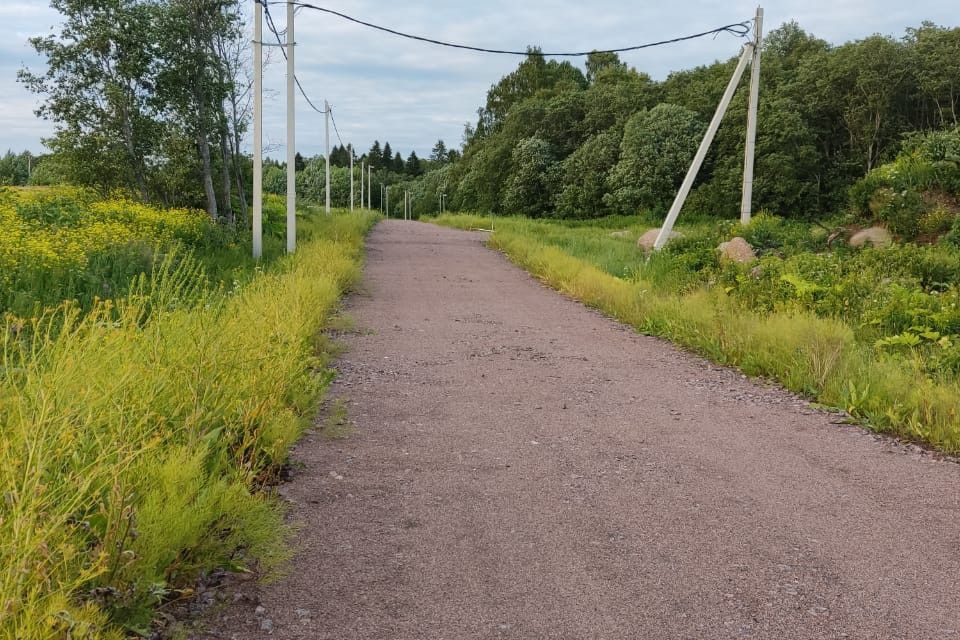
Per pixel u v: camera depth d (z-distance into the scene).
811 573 3.73
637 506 4.55
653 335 10.84
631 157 56.31
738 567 3.78
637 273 15.16
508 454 5.47
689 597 3.46
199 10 19.17
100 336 4.43
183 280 6.25
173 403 4.30
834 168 51.16
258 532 3.63
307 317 8.73
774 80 56.59
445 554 3.84
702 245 17.22
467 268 19.62
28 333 6.47
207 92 19.97
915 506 4.66
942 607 3.43
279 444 4.80
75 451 3.23
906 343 8.84
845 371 7.48
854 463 5.47
